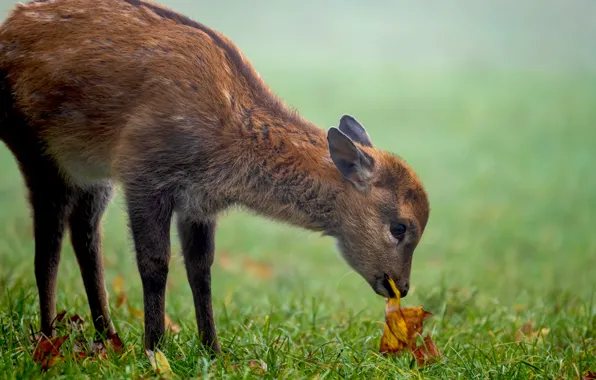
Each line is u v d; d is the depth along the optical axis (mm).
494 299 13594
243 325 11164
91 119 10344
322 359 9758
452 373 9672
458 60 47156
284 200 10672
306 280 17125
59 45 10438
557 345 11281
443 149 30062
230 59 10570
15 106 10656
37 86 10461
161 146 9984
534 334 11695
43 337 9914
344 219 10781
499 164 28547
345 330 11555
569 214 23469
